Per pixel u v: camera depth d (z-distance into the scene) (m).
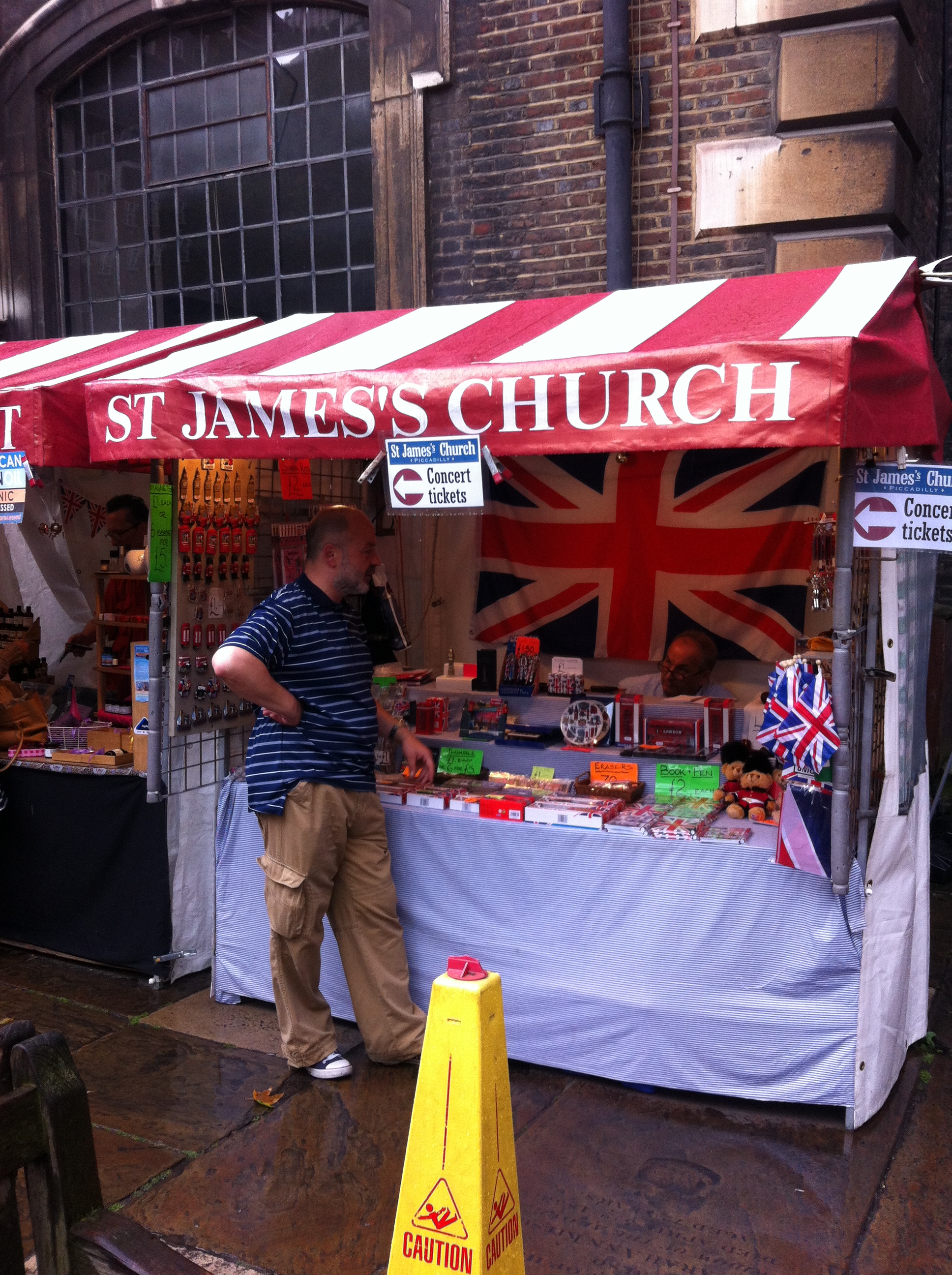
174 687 3.94
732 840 3.22
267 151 6.52
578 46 5.50
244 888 3.97
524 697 4.30
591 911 3.37
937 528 2.86
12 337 7.32
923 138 5.94
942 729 7.00
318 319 4.27
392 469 3.07
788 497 5.20
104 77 6.97
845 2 4.98
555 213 5.64
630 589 5.53
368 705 3.47
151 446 3.46
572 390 2.80
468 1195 1.85
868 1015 3.14
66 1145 1.58
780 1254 2.61
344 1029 3.86
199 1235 2.70
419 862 3.64
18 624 5.61
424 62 5.81
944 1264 2.57
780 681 2.96
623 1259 2.59
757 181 5.19
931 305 6.71
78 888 4.34
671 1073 3.31
